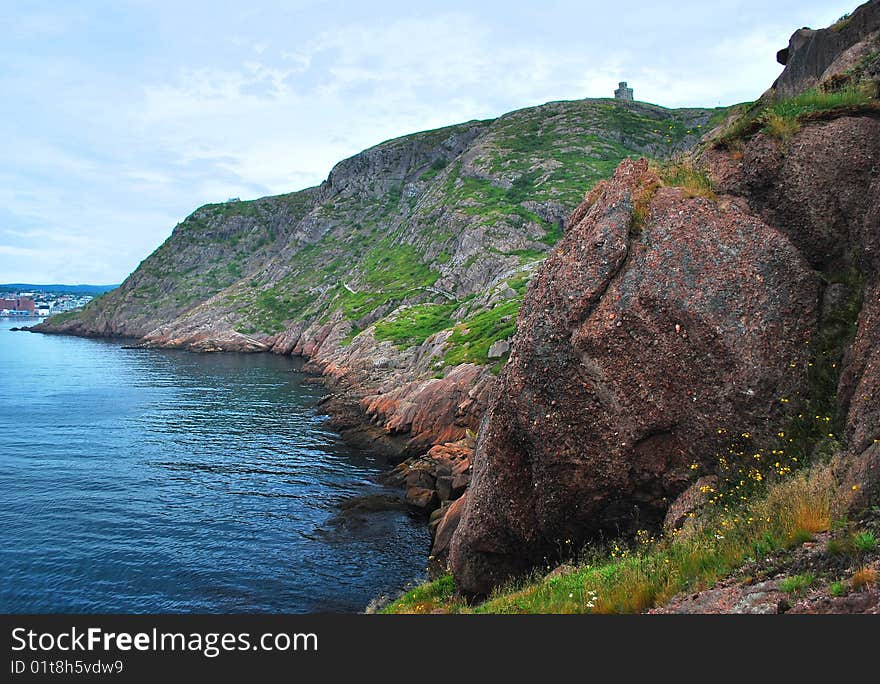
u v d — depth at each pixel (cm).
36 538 2372
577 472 1081
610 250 1062
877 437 731
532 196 9938
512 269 7700
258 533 2441
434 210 11475
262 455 3734
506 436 1184
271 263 15138
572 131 12444
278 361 9431
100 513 2667
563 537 1150
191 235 17588
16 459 3619
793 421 921
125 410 5291
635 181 1141
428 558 2155
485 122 15712
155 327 14875
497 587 1240
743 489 898
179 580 2006
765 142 1080
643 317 1008
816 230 1005
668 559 811
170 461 3588
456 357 4559
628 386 1020
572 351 1062
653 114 13888
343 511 2697
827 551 621
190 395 6112
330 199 16512
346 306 9856
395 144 16538
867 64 1237
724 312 976
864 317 873
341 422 4547
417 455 3600
